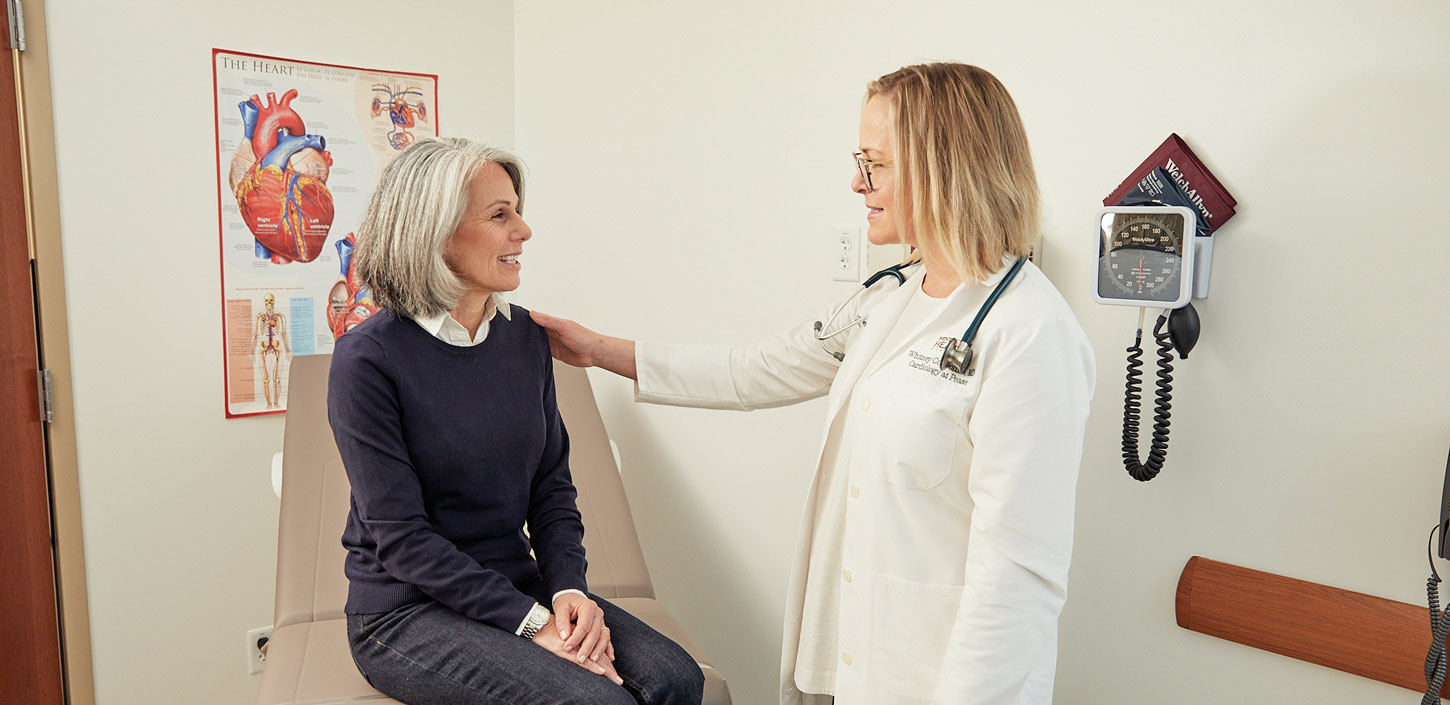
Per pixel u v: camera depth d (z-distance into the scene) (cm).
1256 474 150
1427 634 135
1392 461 138
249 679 244
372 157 252
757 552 229
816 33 203
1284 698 150
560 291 274
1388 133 135
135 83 215
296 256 241
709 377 170
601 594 190
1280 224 145
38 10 203
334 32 242
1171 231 145
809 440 214
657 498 254
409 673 138
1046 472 116
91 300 214
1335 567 143
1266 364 148
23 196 206
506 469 147
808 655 143
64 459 214
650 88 240
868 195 135
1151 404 159
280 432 244
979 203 121
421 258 136
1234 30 147
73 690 220
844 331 158
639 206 246
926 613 126
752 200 219
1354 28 136
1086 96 164
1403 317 135
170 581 230
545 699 129
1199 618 154
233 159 229
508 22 275
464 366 145
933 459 123
